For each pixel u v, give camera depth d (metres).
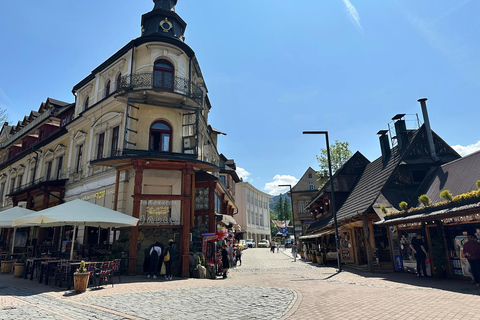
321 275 14.77
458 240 11.01
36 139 30.59
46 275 11.01
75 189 21.69
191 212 18.16
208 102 26.45
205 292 9.43
